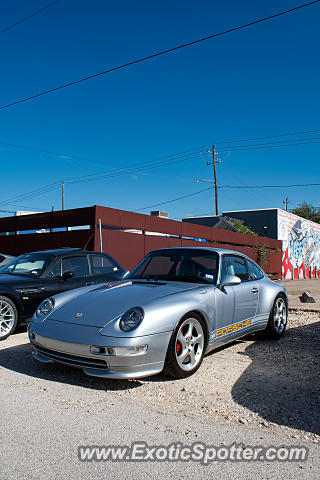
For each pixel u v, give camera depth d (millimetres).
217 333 4469
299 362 4570
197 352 4141
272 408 3240
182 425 2924
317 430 2846
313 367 4371
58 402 3322
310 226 32469
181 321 3926
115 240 12047
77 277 7051
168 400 3406
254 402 3371
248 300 5133
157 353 3633
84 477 2234
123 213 12461
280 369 4301
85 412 3123
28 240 13406
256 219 28672
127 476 2254
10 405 3248
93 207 11547
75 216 12109
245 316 5066
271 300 5602
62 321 3926
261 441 2688
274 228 27594
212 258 4992
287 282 21844
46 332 3861
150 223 13680
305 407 3256
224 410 3203
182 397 3479
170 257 5215
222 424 2945
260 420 3016
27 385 3730
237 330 4898
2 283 6008
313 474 2291
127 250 12500
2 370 4191
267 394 3555
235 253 5441
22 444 2602
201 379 3955
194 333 4188
